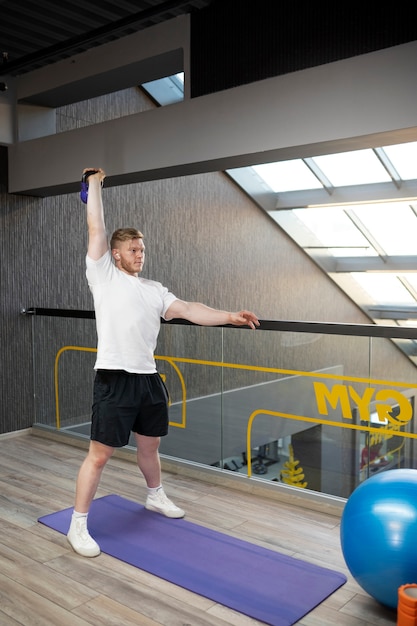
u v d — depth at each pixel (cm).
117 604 217
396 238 622
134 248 272
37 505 309
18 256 440
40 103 428
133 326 265
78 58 377
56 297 467
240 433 341
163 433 285
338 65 271
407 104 252
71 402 430
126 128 357
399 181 540
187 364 364
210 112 318
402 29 252
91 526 283
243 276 615
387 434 283
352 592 226
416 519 192
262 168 589
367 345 288
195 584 229
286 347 318
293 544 266
